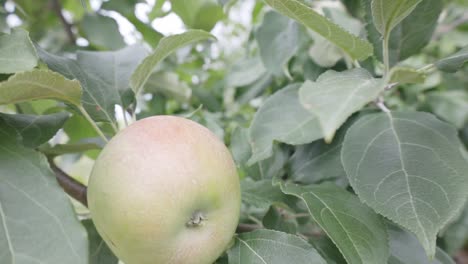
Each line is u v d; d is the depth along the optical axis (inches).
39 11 21.7
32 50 9.3
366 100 6.9
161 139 8.7
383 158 10.7
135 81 11.7
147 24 19.7
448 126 11.2
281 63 16.1
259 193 12.3
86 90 12.1
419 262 11.6
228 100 23.6
